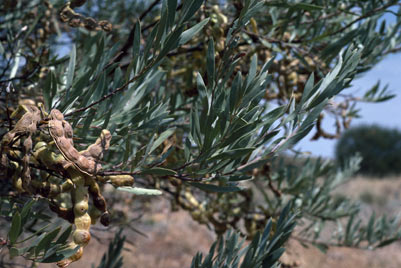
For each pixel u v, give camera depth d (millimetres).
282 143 700
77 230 633
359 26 967
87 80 713
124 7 1545
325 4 966
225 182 714
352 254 5582
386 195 9641
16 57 929
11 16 1052
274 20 963
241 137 681
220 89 690
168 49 654
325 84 692
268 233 797
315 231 1376
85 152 644
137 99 780
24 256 602
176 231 5848
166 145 916
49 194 656
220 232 1344
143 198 1608
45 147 660
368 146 14305
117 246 1128
